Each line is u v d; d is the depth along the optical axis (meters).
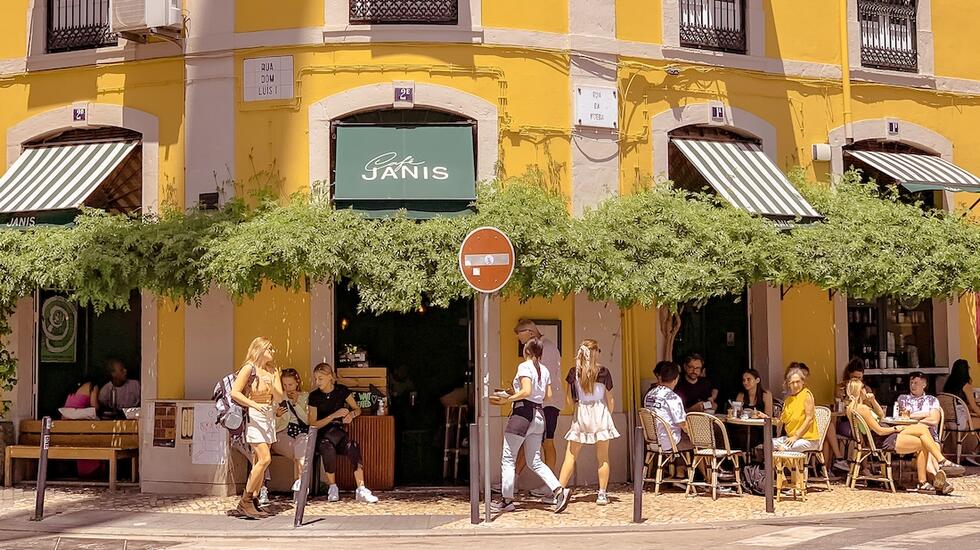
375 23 14.20
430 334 14.55
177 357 14.30
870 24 16.91
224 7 14.35
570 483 14.27
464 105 14.22
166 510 12.59
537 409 12.38
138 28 14.16
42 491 12.05
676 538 10.65
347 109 14.12
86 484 14.58
